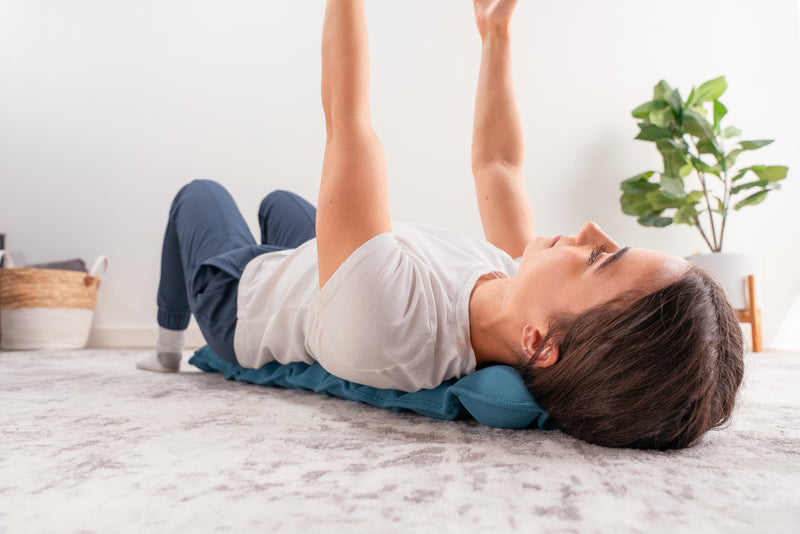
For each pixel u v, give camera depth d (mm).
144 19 3076
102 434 737
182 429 770
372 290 738
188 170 3023
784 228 3104
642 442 656
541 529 419
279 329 992
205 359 1443
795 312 3061
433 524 428
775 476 555
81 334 2734
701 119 2596
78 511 456
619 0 3135
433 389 845
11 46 3084
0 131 3055
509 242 1112
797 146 3152
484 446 681
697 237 3051
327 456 629
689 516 446
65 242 3004
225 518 440
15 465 588
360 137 806
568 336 677
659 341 625
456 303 810
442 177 3035
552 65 3096
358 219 765
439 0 3100
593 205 3043
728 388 667
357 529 419
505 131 1193
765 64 3166
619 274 661
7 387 1197
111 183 3020
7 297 2574
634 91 3102
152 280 2984
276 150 3039
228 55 3066
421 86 3070
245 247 1196
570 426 695
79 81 3062
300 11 3088
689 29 3145
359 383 881
